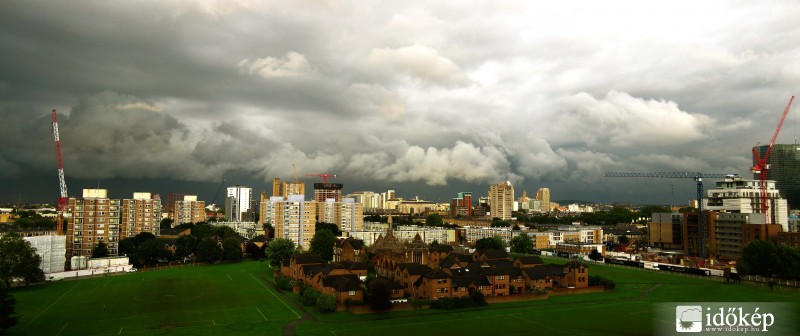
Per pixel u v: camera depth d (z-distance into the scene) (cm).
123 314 14900
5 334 12694
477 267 19650
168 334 12838
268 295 18012
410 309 15800
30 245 19625
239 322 14075
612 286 19125
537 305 16562
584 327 13800
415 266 18538
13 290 18750
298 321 14262
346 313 15225
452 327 13750
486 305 16512
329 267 18200
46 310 15350
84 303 16388
